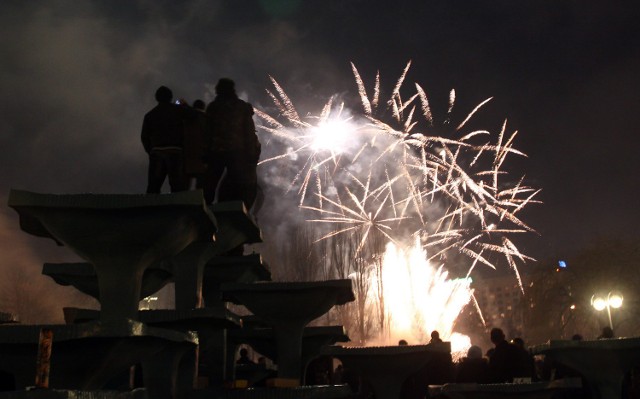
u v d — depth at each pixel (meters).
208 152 6.63
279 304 6.33
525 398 5.68
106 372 3.36
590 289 41.44
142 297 5.96
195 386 5.35
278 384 5.55
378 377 6.73
